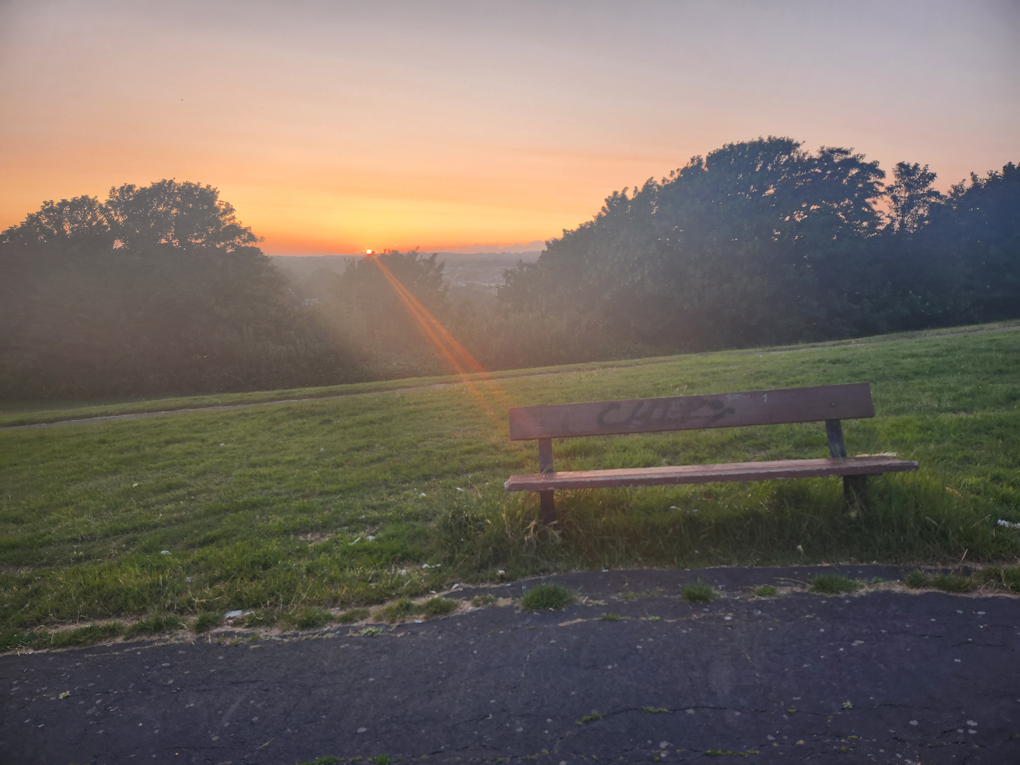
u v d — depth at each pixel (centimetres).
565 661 345
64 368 4469
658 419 518
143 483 899
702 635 358
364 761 281
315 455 978
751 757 262
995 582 382
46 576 566
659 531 483
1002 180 5475
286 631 409
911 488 475
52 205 5212
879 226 5247
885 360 1338
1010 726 266
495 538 491
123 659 391
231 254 5459
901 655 323
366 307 5931
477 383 1855
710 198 4644
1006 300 5288
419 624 403
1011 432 670
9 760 302
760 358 1750
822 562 436
